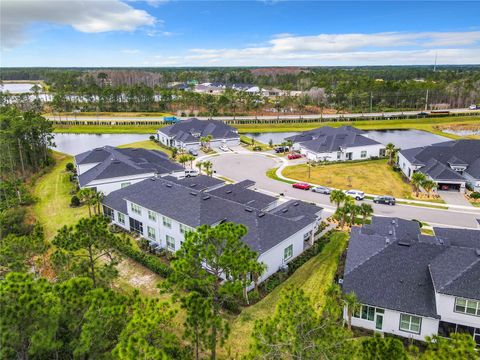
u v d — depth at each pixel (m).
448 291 25.86
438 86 180.25
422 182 59.88
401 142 109.56
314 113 163.25
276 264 36.81
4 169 66.25
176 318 28.80
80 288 20.67
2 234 44.22
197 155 91.44
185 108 170.50
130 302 21.92
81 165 65.25
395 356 16.67
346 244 42.62
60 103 154.62
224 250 24.91
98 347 18.34
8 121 80.06
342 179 70.94
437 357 16.06
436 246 30.77
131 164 62.62
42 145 82.62
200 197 41.84
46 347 16.75
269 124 135.62
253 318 29.25
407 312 26.78
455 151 70.88
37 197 58.94
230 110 166.12
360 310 28.30
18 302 17.00
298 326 18.78
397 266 29.83
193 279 23.97
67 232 28.28
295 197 60.97
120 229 48.09
